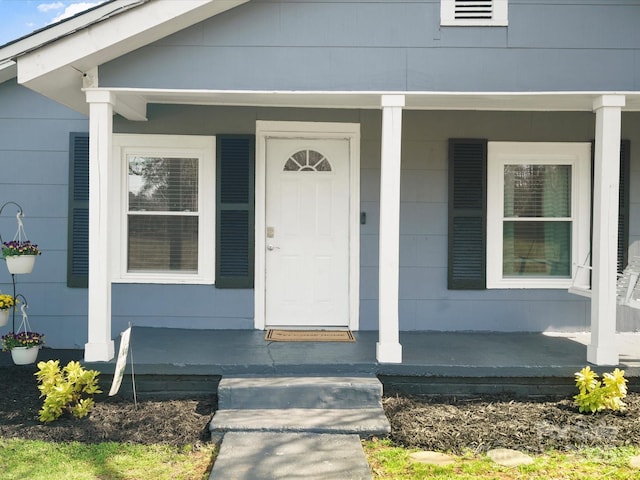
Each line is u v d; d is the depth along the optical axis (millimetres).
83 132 6352
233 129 6328
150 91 4953
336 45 4980
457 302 6402
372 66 4980
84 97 5438
